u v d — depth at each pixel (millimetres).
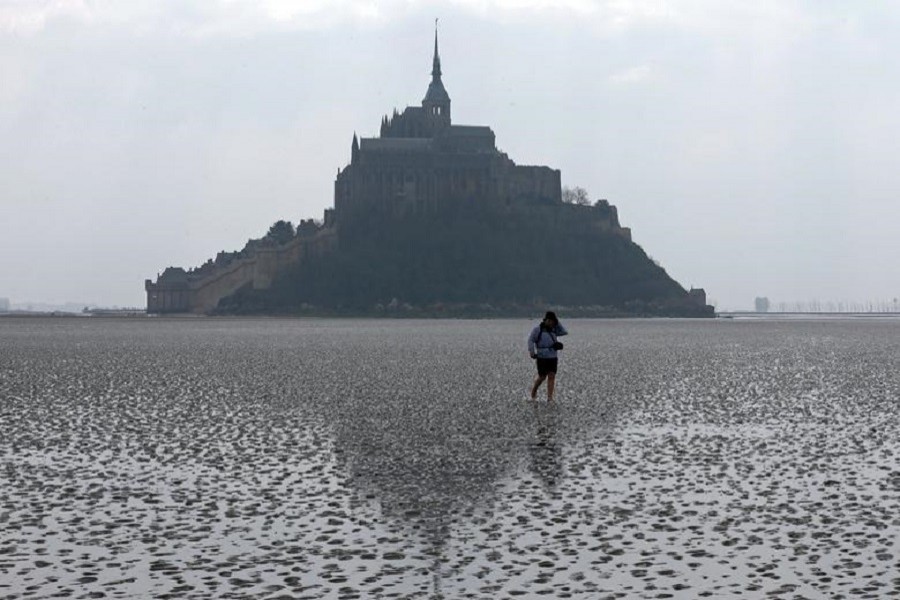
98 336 119125
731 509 17250
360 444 25281
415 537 15391
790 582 12883
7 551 14539
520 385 44031
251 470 21453
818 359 67188
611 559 14062
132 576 13281
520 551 14531
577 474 20891
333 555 14352
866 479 20078
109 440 26078
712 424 29641
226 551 14586
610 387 43312
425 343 95625
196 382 45469
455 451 24125
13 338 111312
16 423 29812
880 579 12969
